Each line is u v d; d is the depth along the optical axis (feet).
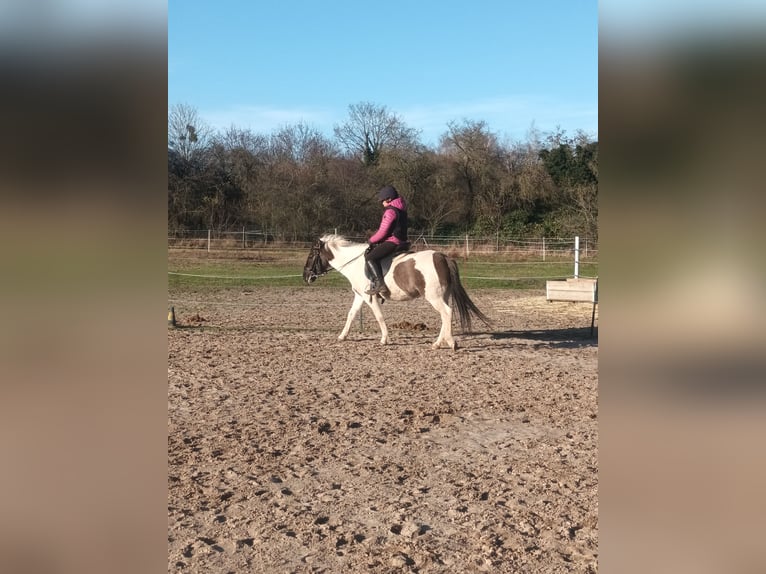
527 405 22.67
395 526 13.29
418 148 121.49
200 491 15.08
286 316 45.93
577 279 53.26
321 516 13.76
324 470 16.49
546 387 25.29
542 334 39.04
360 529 13.16
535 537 12.70
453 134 120.67
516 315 47.55
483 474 16.20
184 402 22.81
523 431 19.81
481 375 27.35
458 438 19.15
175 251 82.58
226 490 15.14
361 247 34.58
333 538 12.75
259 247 89.86
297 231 102.37
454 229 119.75
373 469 16.57
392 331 39.63
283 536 12.84
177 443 18.45
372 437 19.17
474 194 120.06
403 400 23.30
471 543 12.50
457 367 28.94
